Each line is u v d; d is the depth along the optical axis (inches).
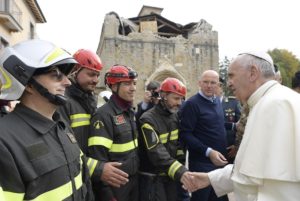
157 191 159.6
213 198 188.9
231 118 251.1
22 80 80.5
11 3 670.5
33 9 882.8
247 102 114.1
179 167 148.9
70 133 95.3
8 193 71.6
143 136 160.2
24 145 76.4
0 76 83.3
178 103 168.7
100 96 318.7
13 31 689.6
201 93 190.9
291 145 94.3
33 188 75.2
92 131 138.4
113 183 126.5
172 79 171.5
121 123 142.9
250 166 98.1
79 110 141.7
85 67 143.5
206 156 181.8
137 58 1007.0
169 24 1162.0
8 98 82.0
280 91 103.3
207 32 1082.7
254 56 111.0
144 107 262.5
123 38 995.9
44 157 78.8
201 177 134.2
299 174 90.7
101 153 135.1
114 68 148.5
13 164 72.6
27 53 82.6
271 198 95.1
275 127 96.4
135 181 151.6
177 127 179.0
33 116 82.3
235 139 206.7
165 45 1034.1
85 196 95.6
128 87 145.9
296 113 95.6
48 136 83.8
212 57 1075.3
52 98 83.7
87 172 103.7
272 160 93.7
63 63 85.4
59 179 81.5
